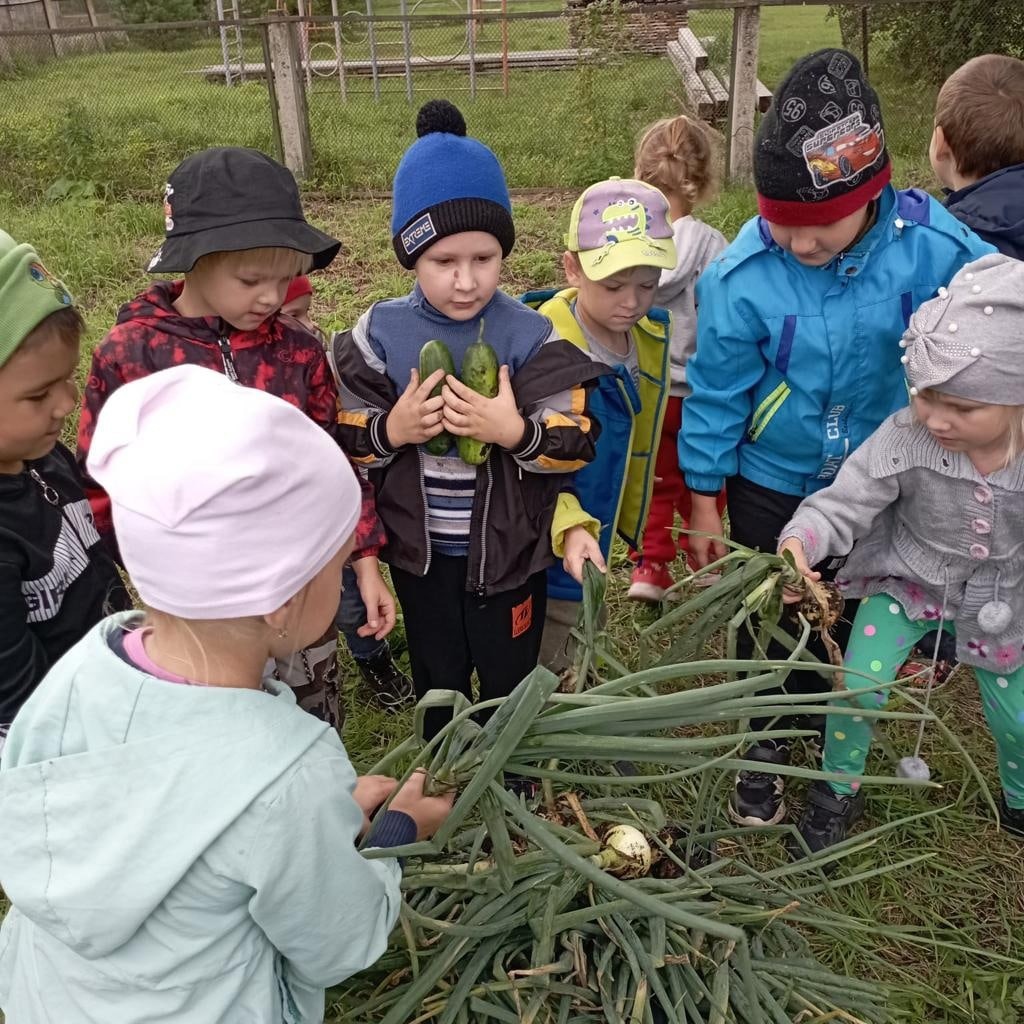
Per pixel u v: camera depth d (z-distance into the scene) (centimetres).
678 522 419
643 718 175
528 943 197
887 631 261
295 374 242
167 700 137
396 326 251
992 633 247
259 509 131
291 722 140
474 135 1055
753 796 278
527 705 162
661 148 342
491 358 238
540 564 252
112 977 138
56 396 188
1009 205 277
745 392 270
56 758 139
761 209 246
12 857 140
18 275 179
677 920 163
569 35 1598
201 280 225
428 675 274
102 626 153
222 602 132
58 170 930
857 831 281
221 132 1040
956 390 218
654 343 279
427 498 254
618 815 211
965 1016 234
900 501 252
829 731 267
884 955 249
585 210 261
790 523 251
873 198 237
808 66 230
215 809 131
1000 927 256
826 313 253
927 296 252
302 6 1570
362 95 1415
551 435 240
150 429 134
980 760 301
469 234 230
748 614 214
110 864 132
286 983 153
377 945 153
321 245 225
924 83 1095
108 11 2253
